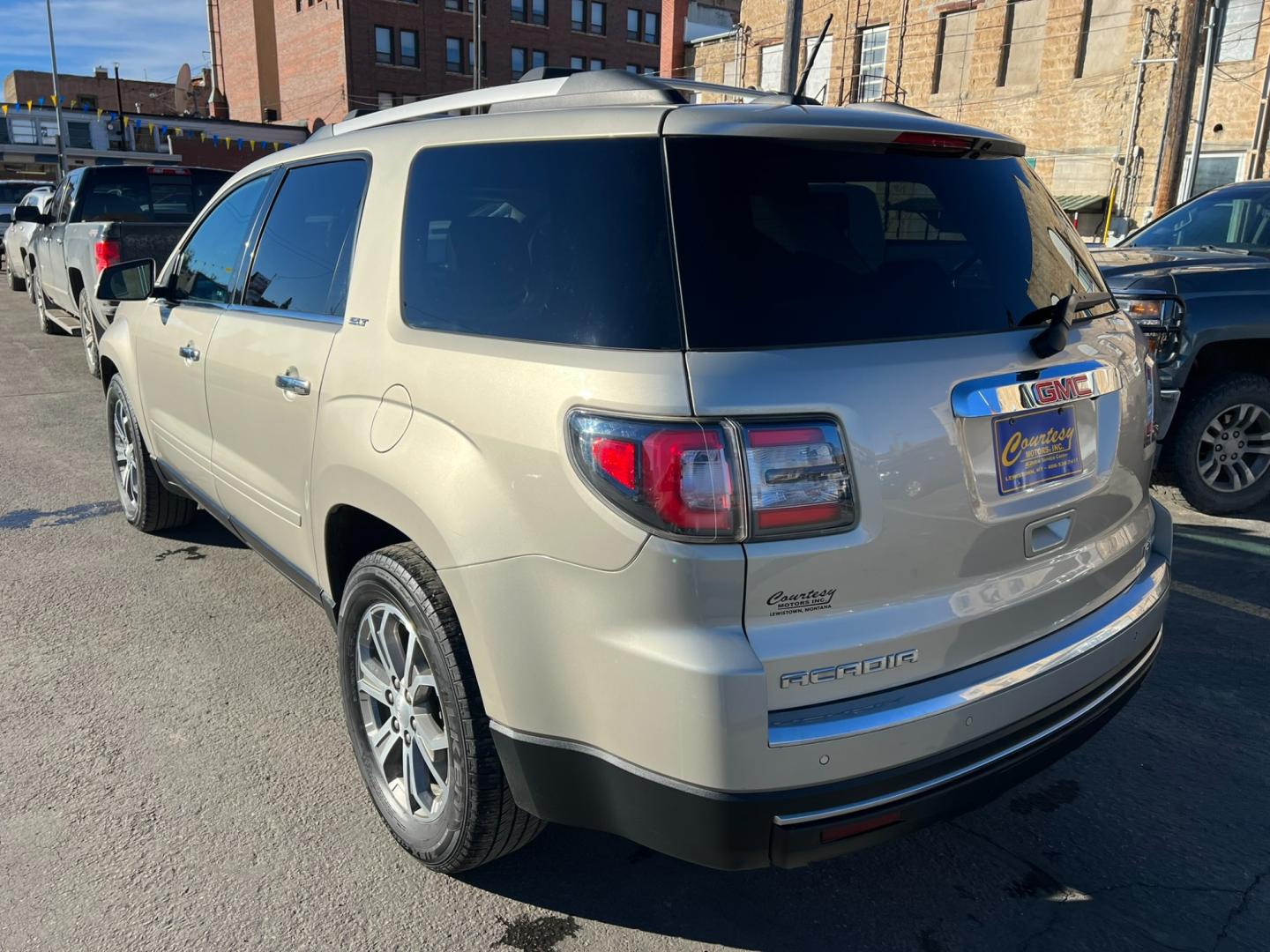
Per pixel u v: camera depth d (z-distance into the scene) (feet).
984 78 86.69
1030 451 7.31
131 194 33.50
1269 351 18.19
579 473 6.40
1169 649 12.95
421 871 8.66
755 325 6.39
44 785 9.82
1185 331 17.19
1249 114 71.97
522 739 7.03
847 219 7.07
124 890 8.34
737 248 6.57
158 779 9.95
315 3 170.19
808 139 7.03
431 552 7.48
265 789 9.81
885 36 94.27
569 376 6.59
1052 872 8.75
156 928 7.91
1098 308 8.79
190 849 8.88
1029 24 83.05
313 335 9.46
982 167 8.08
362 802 9.63
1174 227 23.02
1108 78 78.18
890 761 6.45
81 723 10.98
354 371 8.63
